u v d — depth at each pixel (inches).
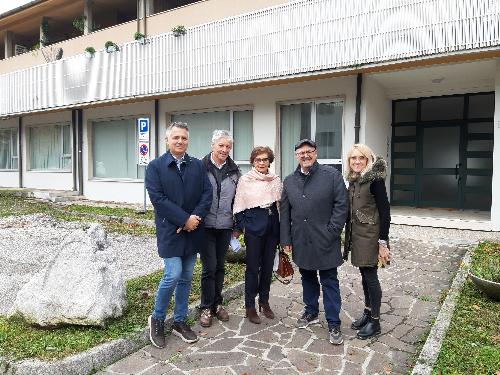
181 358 132.0
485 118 381.1
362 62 309.4
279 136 390.0
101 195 532.1
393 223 343.6
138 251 275.3
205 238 153.0
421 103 409.7
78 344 128.9
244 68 371.9
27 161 658.8
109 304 144.5
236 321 161.2
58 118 592.7
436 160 404.8
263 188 154.3
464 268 210.1
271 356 133.6
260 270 162.2
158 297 137.6
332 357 132.9
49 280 142.9
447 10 274.4
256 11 362.3
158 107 471.8
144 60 442.3
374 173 138.8
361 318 155.6
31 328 140.4
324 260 142.3
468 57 280.5
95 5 613.9
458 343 130.3
